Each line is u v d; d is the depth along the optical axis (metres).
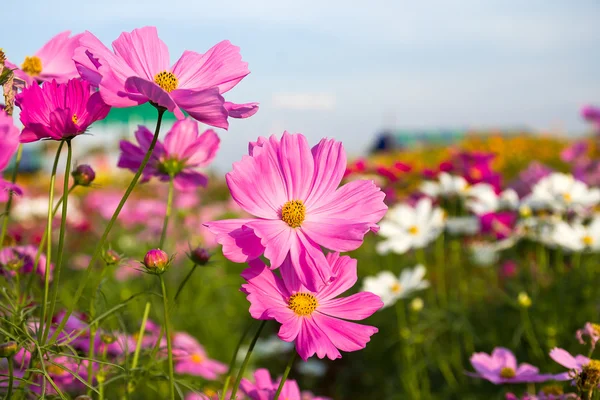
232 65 0.42
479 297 1.09
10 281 0.51
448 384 0.93
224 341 1.21
